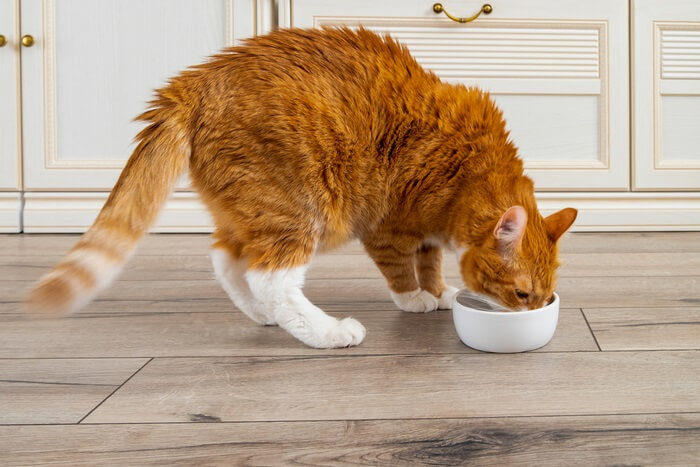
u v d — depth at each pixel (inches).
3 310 52.4
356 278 64.1
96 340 44.8
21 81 86.4
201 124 42.2
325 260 73.6
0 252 76.2
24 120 86.8
